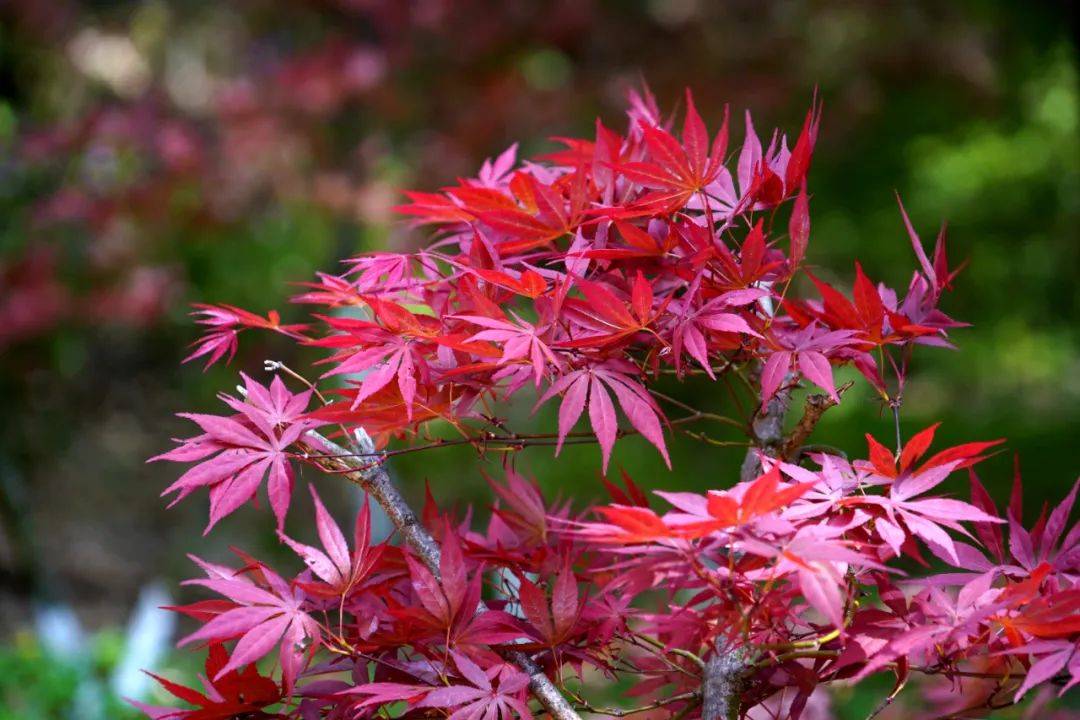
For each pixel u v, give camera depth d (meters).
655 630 1.27
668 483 6.61
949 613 1.15
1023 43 8.51
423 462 6.89
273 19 6.39
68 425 6.05
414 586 1.19
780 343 1.25
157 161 5.45
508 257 1.40
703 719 1.30
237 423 1.25
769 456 1.41
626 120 6.13
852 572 1.18
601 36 6.38
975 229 10.13
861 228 9.69
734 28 6.73
